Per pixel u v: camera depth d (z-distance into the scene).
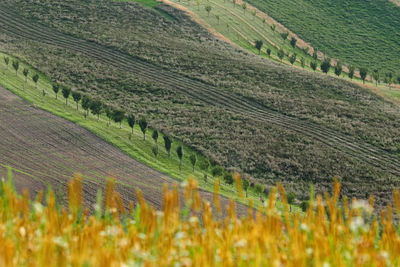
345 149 98.75
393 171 90.88
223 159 90.88
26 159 75.75
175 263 8.63
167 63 141.25
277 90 129.62
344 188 82.94
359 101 127.62
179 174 80.12
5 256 8.00
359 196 80.25
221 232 9.73
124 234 10.30
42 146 82.88
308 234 10.23
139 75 132.12
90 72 130.12
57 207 11.30
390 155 97.75
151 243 9.48
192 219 9.59
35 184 63.56
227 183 79.25
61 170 72.06
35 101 105.31
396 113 121.81
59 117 98.06
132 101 117.25
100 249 8.78
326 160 92.25
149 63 140.50
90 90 120.44
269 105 119.00
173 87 126.56
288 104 120.25
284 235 9.66
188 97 121.44
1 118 93.69
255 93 125.44
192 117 109.75
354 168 90.00
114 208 10.27
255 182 82.62
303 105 120.44
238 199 69.00
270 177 85.38
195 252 9.09
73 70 130.00
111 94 120.00
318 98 126.81
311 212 10.42
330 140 102.38
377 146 101.19
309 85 134.88
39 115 97.56
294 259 8.15
